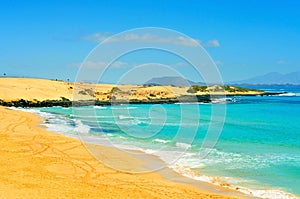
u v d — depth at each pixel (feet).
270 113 200.54
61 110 204.85
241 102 309.42
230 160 73.87
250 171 64.95
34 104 237.66
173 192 51.29
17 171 57.72
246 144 94.99
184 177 60.59
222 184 56.59
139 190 51.29
